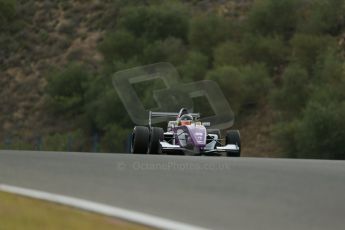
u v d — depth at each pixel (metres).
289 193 24.70
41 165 34.38
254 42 181.62
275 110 161.50
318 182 27.77
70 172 30.97
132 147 56.75
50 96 196.75
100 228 17.97
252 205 22.16
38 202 21.77
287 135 147.88
